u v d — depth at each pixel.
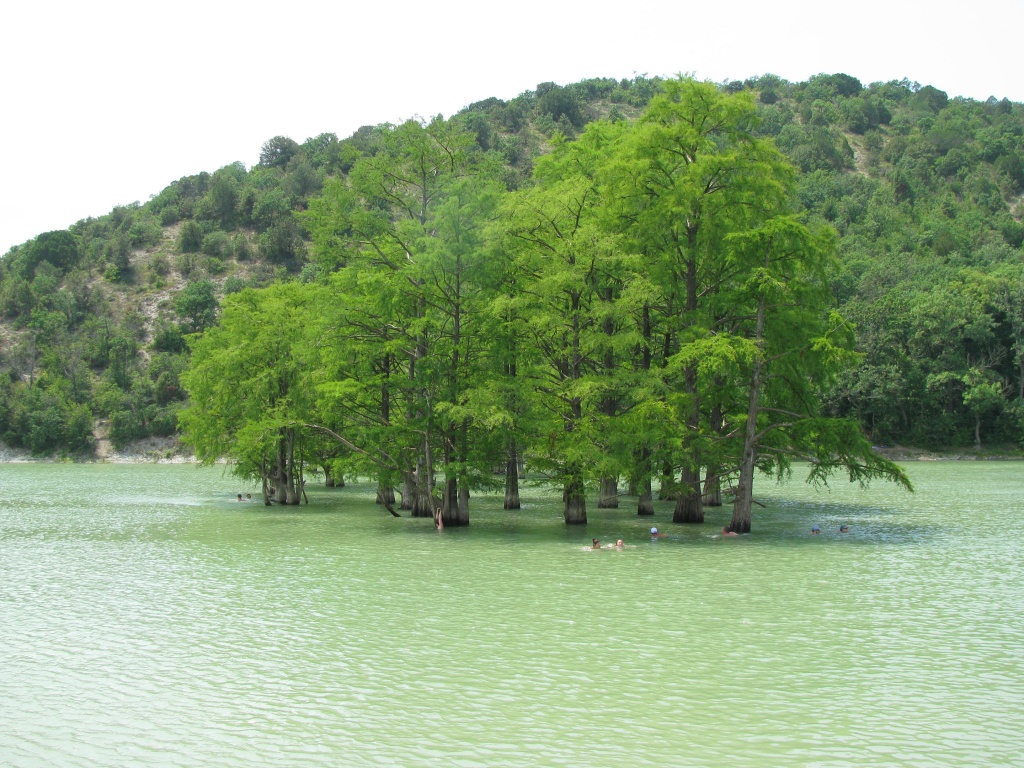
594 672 16.42
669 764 12.22
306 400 49.75
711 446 35.75
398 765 12.24
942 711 14.31
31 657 17.77
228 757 12.59
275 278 152.75
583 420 35.97
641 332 40.59
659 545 33.16
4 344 136.38
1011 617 20.67
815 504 50.50
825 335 34.28
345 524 42.16
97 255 162.62
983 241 165.00
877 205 180.62
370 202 44.91
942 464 98.19
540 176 47.28
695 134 36.22
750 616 20.86
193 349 62.59
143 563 29.61
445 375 38.34
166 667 16.98
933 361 110.81
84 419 120.88
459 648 18.12
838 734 13.34
